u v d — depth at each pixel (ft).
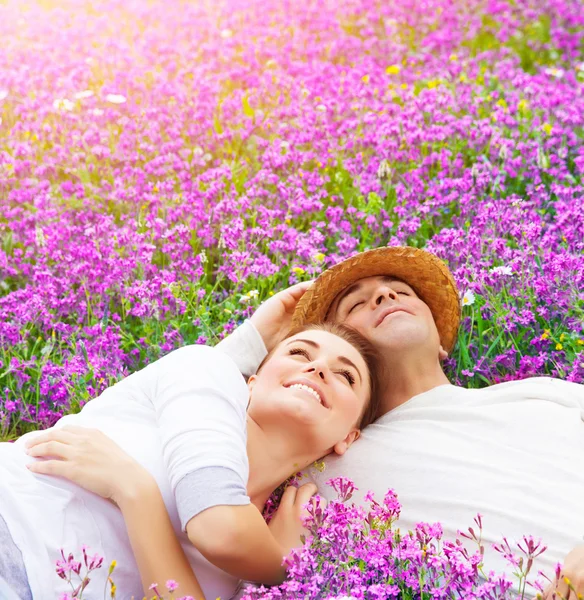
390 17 29.89
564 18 30.27
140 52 25.94
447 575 9.20
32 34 27.50
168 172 18.76
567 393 11.76
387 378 12.64
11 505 9.50
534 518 10.16
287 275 15.80
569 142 19.22
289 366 11.23
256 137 20.06
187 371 10.64
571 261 13.38
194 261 15.64
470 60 25.68
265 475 10.93
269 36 26.99
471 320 14.05
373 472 11.30
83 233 16.78
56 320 15.03
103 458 9.77
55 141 20.44
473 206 16.60
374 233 16.84
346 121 20.36
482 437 11.30
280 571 9.59
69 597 9.05
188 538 9.78
